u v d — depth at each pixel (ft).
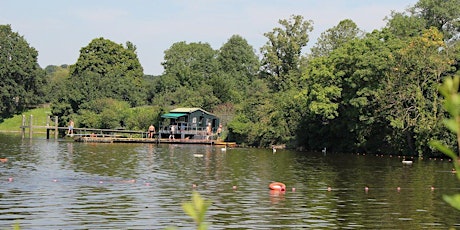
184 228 71.20
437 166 164.14
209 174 133.80
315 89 230.27
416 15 292.20
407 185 117.60
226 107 319.27
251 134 272.72
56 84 410.93
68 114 330.34
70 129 282.97
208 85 345.31
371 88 209.26
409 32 242.37
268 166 159.02
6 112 375.66
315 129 249.34
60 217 76.84
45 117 366.02
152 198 94.17
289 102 265.95
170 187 108.68
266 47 343.46
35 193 96.53
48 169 134.92
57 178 117.80
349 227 74.18
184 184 113.80
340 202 94.12
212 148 246.06
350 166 162.09
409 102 200.13
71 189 102.42
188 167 150.61
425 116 196.85
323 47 328.08
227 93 338.75
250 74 443.32
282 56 342.44
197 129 286.05
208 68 429.38
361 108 212.23
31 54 391.24
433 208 89.51
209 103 325.62
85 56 412.98
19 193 96.12
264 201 93.81
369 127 220.23
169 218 77.36
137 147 237.04
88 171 133.18
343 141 237.86
